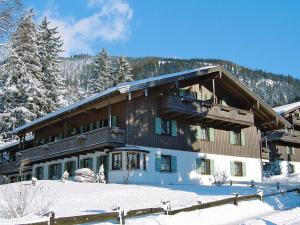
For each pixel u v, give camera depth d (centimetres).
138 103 2881
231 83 3434
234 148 3516
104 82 6744
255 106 3591
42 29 5922
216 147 3356
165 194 1942
